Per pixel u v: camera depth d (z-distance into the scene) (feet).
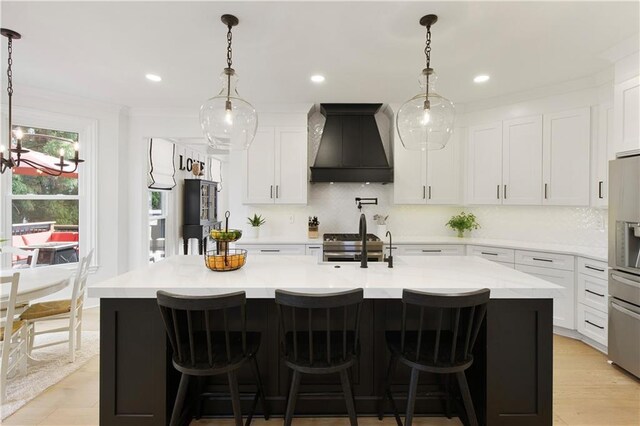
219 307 4.99
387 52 8.73
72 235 12.80
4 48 8.48
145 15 7.07
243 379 6.75
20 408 6.89
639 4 6.64
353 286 5.74
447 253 12.91
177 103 13.04
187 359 5.35
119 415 5.92
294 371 5.39
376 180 13.24
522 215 13.09
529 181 11.80
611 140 9.88
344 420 6.65
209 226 20.90
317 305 4.97
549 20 7.23
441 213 14.83
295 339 5.24
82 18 7.17
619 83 8.70
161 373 5.88
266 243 13.03
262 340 6.64
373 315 6.69
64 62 9.36
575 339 10.37
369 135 13.52
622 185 8.32
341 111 13.28
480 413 6.19
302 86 11.23
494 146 12.65
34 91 11.41
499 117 12.50
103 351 5.87
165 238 17.49
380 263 7.75
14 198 11.60
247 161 13.66
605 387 7.80
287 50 8.64
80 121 12.53
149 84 11.02
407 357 5.43
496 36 7.90
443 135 7.03
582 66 9.55
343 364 5.21
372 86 11.23
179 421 5.99
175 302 4.98
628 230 8.21
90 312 12.69
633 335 8.07
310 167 13.38
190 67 9.68
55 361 8.86
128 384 5.90
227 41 8.14
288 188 13.69
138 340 5.89
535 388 5.99
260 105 13.30
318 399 6.72
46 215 12.28
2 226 11.32
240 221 14.84
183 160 19.16
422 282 6.02
